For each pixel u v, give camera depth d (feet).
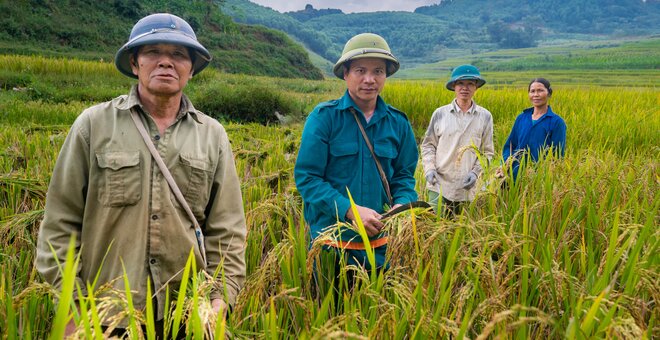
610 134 28.96
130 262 6.88
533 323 6.72
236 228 7.78
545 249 7.32
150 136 7.11
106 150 6.82
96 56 158.40
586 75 305.32
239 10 345.92
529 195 11.20
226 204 7.79
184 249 7.11
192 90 75.66
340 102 9.72
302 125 50.78
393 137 9.78
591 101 54.34
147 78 6.95
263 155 22.77
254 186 15.26
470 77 15.03
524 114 17.65
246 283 6.70
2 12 161.79
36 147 21.86
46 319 7.32
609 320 5.10
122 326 6.76
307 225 10.41
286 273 7.56
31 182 15.12
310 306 6.63
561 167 12.69
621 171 13.23
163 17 7.16
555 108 44.75
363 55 9.06
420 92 54.08
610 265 6.61
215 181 7.67
